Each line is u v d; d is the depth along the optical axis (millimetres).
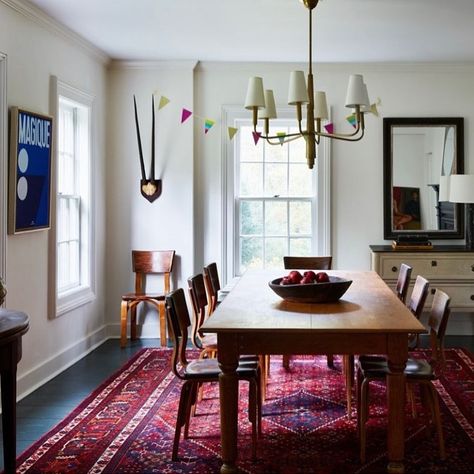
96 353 5352
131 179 5922
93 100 5461
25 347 4230
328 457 3096
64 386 4391
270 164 6109
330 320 2916
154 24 4609
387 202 5984
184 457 3100
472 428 3469
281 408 3840
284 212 6117
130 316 5988
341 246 6074
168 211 5918
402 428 2822
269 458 3088
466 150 5984
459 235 5977
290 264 5195
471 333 6039
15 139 3912
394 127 5973
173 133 5895
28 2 4059
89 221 5434
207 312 4367
